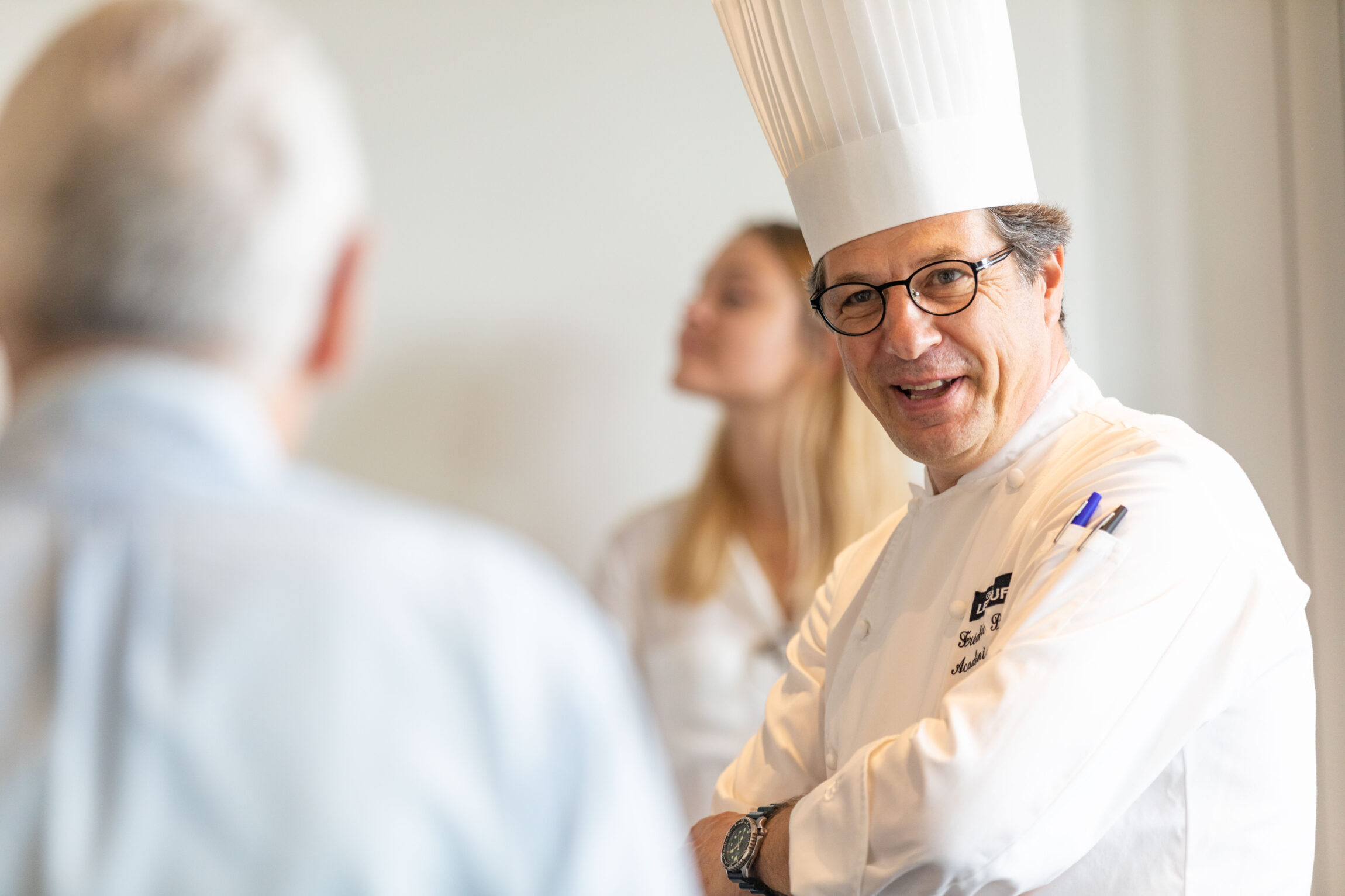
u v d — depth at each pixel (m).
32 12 3.94
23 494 0.91
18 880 0.81
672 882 0.95
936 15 2.12
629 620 3.93
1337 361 4.14
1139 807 1.83
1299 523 4.16
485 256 4.21
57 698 0.85
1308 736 1.94
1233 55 4.21
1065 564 1.80
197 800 0.83
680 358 3.92
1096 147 4.21
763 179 4.28
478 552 0.97
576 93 4.26
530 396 4.21
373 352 4.16
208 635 0.86
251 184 0.92
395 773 0.85
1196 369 4.17
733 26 2.41
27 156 0.92
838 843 1.78
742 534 3.89
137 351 0.92
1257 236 4.20
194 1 0.98
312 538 0.91
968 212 2.09
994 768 1.67
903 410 2.11
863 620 2.27
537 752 0.90
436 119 4.22
